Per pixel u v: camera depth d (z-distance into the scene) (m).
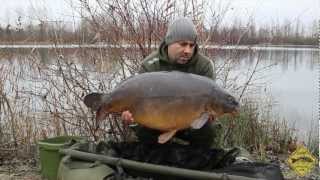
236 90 6.20
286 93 10.61
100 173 3.74
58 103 5.80
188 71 4.18
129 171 3.83
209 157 3.97
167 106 3.62
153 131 4.04
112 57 5.70
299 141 6.73
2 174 5.26
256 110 6.64
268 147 6.60
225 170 3.81
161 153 3.99
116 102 3.72
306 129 7.21
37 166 5.50
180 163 3.94
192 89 3.62
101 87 5.64
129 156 4.07
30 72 6.14
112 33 5.71
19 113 6.00
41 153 4.76
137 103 3.68
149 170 3.73
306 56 15.20
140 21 5.65
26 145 5.91
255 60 6.51
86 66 5.73
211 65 4.26
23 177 5.16
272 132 6.75
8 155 5.83
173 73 3.70
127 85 3.71
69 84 5.79
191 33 3.98
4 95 5.99
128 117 3.74
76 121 5.78
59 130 5.88
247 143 6.49
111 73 5.68
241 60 6.28
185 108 3.62
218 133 4.63
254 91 6.81
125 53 5.67
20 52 6.37
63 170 3.93
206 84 3.65
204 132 4.12
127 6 5.66
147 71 4.23
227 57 6.16
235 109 3.69
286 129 6.84
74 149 4.12
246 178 3.50
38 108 6.01
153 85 3.65
